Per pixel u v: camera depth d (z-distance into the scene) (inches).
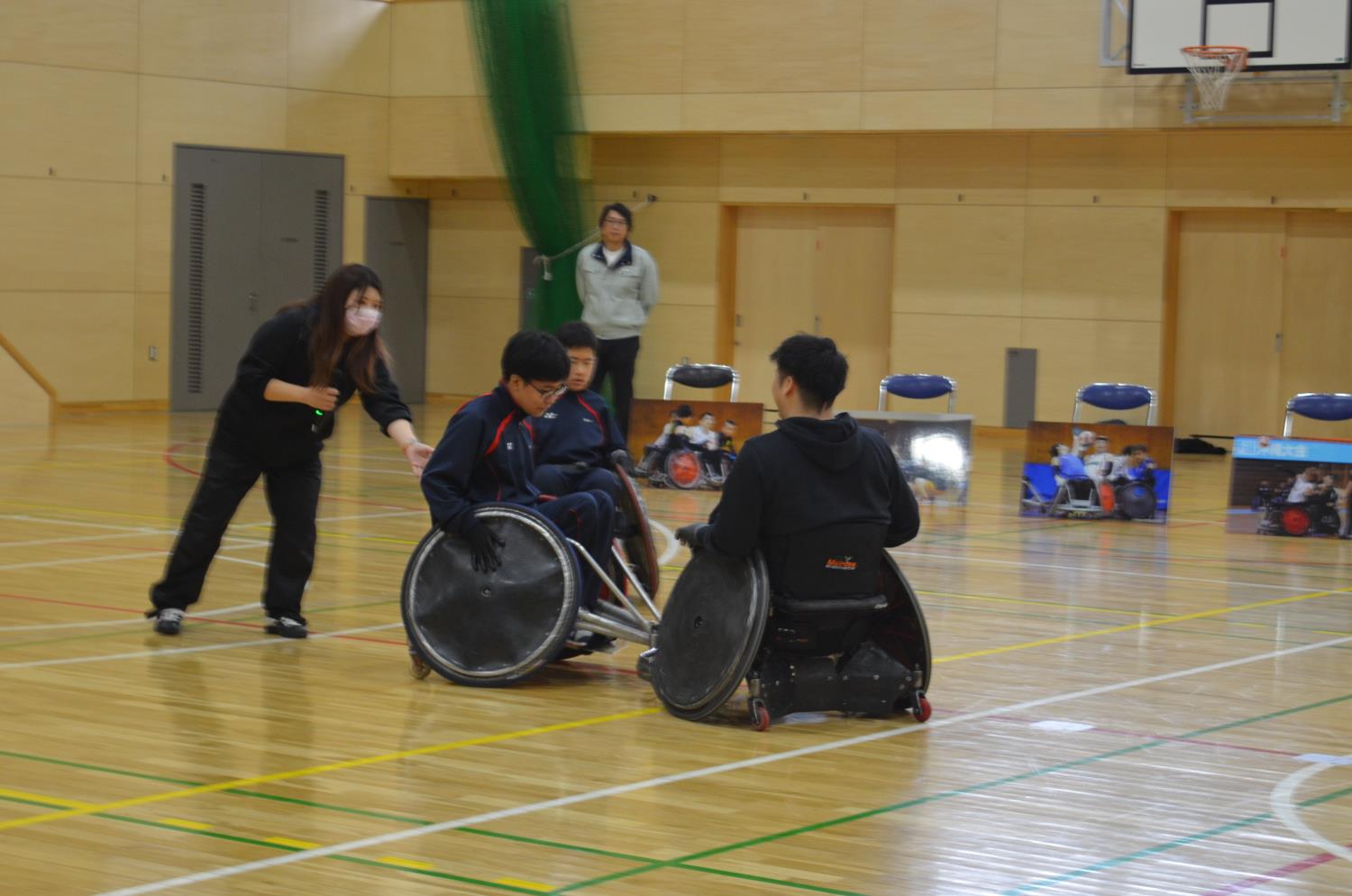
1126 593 282.8
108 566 283.9
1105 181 597.6
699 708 180.7
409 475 446.9
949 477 414.6
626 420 443.2
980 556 326.6
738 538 175.0
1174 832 142.8
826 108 609.6
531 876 127.0
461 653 199.0
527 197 619.5
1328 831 143.8
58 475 423.2
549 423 232.7
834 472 178.4
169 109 621.3
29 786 149.6
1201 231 600.1
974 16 585.0
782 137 644.1
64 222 595.2
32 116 584.4
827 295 653.9
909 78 596.4
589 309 442.3
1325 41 525.3
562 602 197.3
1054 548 341.1
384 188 694.5
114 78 605.0
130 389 619.5
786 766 163.5
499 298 708.7
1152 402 428.8
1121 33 562.9
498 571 198.5
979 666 217.2
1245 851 137.6
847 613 180.5
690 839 137.8
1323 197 567.2
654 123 635.5
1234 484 373.7
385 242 697.6
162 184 621.6
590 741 172.9
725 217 660.1
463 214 712.4
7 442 507.8
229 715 180.4
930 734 179.0
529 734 175.5
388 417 216.8
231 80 639.1
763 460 175.6
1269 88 545.3
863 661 186.4
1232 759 169.3
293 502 227.0
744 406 431.8
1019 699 197.6
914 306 629.3
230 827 138.3
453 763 161.9
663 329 669.9
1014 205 611.8
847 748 171.8
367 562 295.9
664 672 187.0
